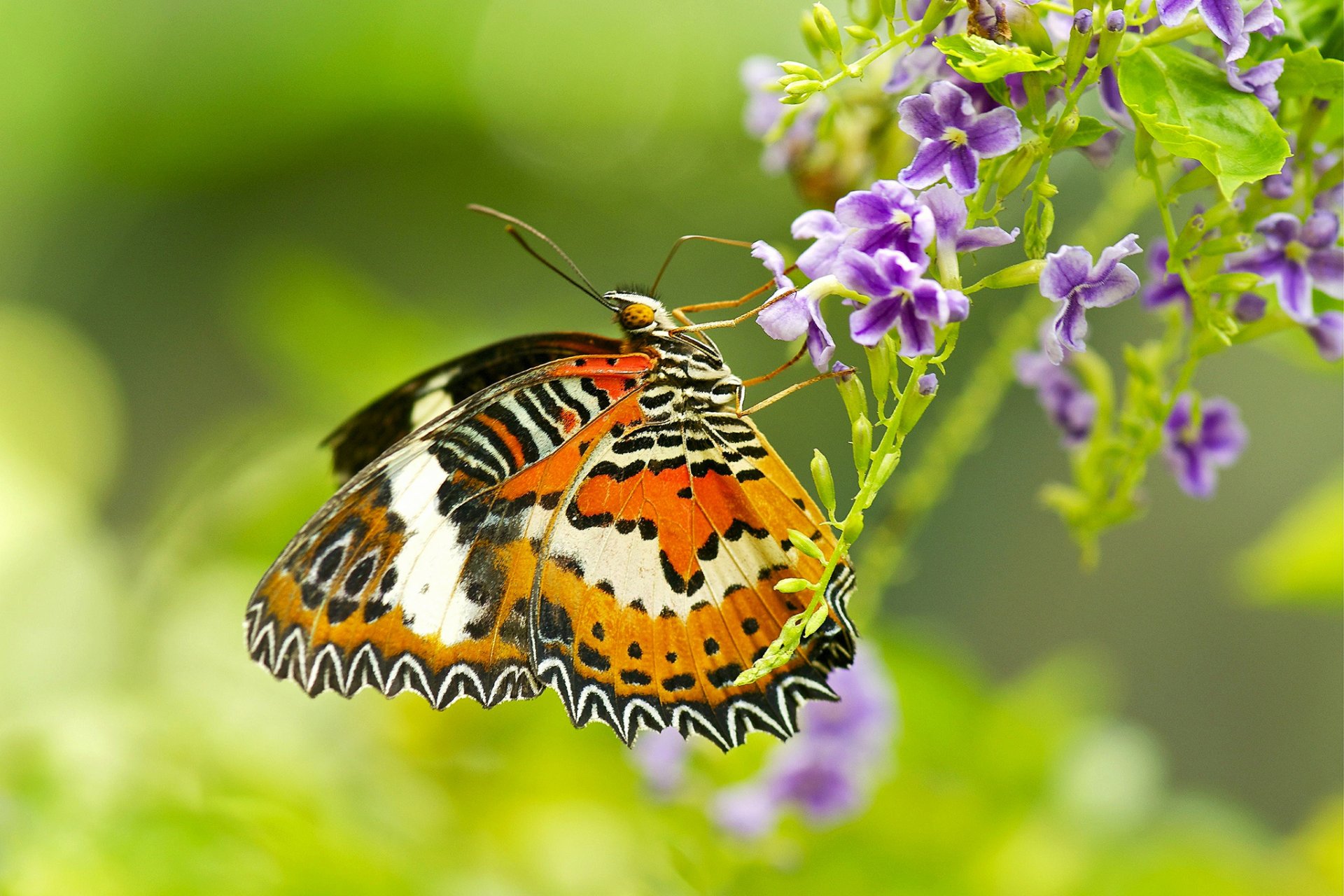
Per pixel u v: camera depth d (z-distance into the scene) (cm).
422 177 136
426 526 44
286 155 136
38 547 106
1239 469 92
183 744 48
